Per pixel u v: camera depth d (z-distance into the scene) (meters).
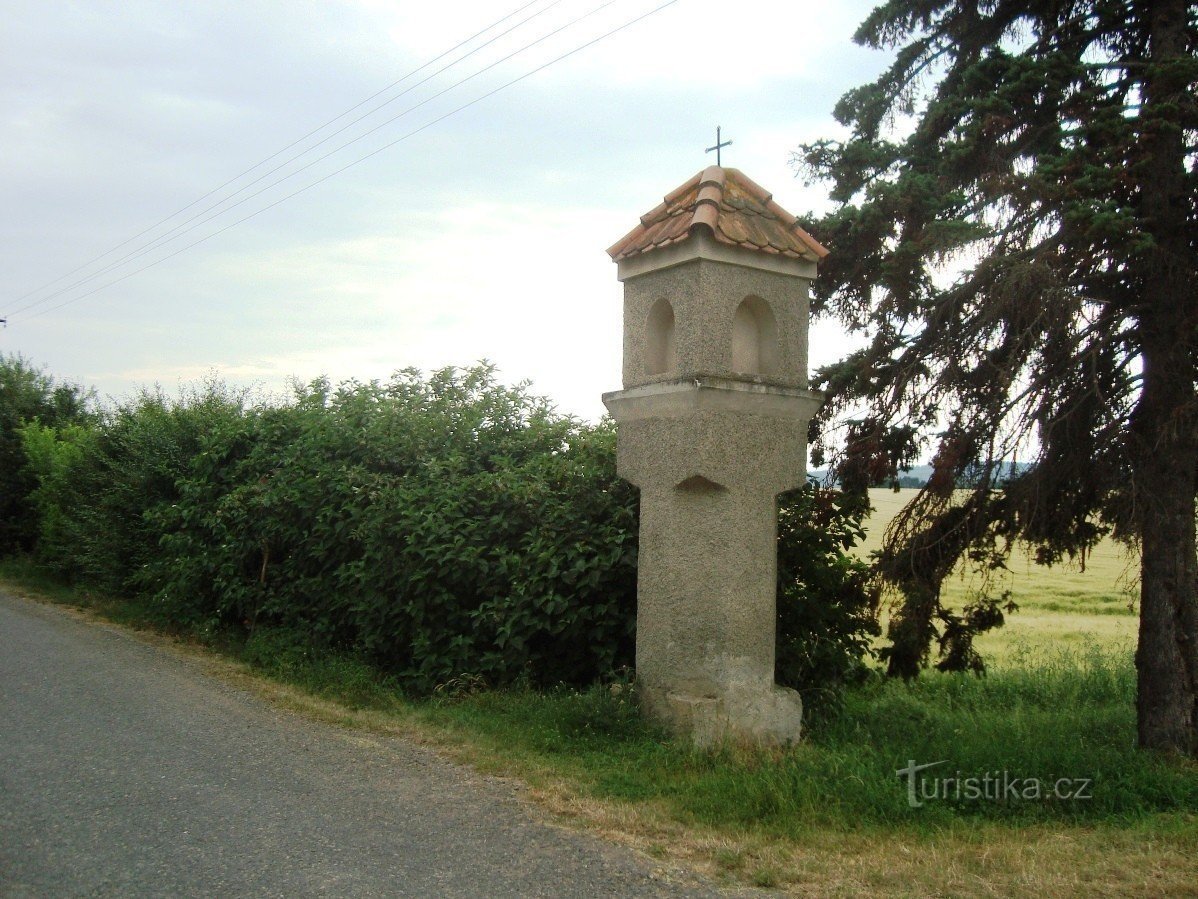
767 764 7.04
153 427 15.96
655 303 8.20
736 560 7.71
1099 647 14.47
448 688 9.38
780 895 4.99
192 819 5.96
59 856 5.31
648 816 6.14
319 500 11.32
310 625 11.34
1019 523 8.72
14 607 16.98
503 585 9.50
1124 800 6.81
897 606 9.09
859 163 9.61
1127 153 8.05
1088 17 9.03
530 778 6.88
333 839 5.66
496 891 4.95
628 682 8.29
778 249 8.00
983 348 8.52
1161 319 8.24
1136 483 8.02
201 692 9.86
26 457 24.36
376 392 12.30
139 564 15.88
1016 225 8.49
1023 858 5.55
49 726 8.27
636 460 8.16
